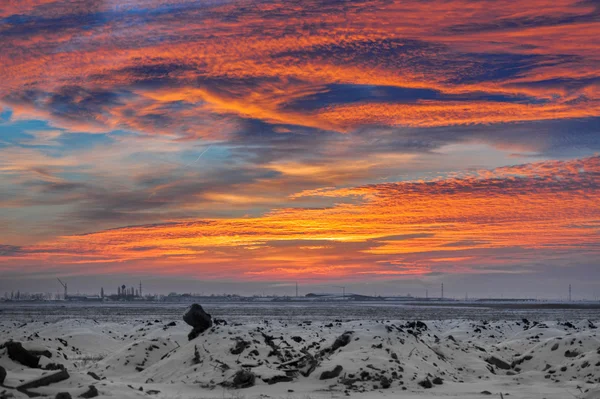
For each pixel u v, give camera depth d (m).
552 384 31.27
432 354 34.62
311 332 50.22
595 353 34.31
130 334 54.38
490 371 35.25
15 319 104.31
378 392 27.78
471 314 144.88
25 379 22.38
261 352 32.44
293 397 26.22
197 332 35.88
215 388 28.33
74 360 40.81
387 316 125.62
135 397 22.14
